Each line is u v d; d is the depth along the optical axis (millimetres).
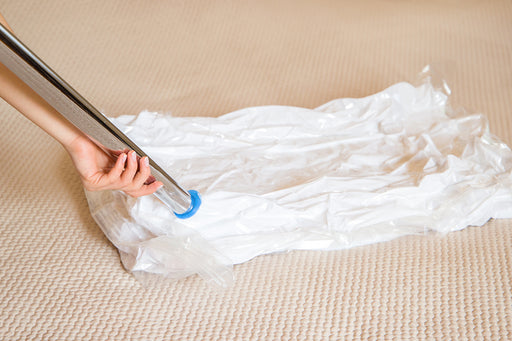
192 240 813
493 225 936
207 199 833
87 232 944
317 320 774
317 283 833
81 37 1514
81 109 639
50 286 838
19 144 1142
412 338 744
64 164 1099
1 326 772
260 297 812
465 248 890
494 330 752
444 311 783
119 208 886
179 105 1287
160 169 757
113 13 1611
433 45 1497
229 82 1371
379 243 905
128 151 715
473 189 915
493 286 822
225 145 1021
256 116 1072
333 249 890
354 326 764
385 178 935
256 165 983
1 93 686
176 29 1564
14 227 950
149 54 1468
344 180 922
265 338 750
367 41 1523
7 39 551
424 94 1136
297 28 1580
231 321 778
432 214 911
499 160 974
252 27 1583
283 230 875
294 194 897
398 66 1420
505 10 1632
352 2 1701
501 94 1297
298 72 1407
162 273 845
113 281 849
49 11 1598
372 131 1086
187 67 1425
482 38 1517
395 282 831
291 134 1057
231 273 817
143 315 791
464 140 1052
